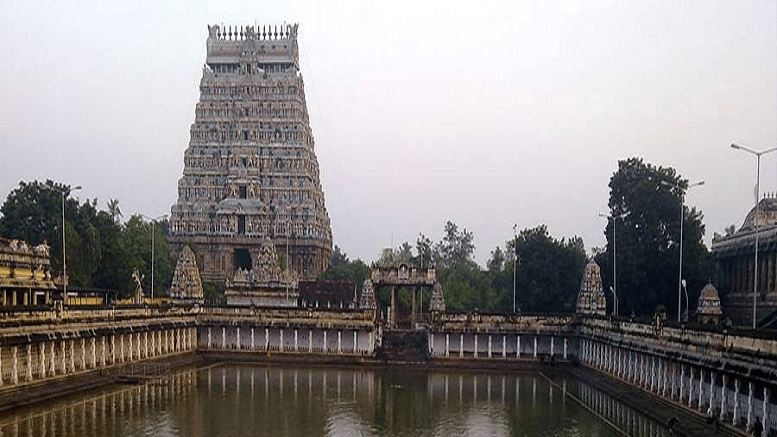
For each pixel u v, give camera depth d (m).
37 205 129.12
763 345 50.03
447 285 172.50
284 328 120.25
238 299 141.62
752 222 121.06
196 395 81.88
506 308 171.75
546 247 142.75
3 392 68.88
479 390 90.12
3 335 68.12
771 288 102.88
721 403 58.56
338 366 111.75
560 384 96.00
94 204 154.88
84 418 65.75
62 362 81.12
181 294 127.06
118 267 140.25
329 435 63.12
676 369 69.50
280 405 77.12
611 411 75.00
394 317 142.62
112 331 92.12
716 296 94.44
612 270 127.38
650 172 129.88
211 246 195.38
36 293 104.31
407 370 108.38
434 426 67.62
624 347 83.81
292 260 197.88
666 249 123.75
